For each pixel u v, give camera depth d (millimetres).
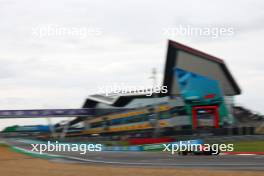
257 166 28828
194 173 24141
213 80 106750
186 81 104438
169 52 102500
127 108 108750
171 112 103188
